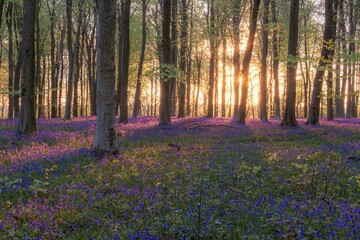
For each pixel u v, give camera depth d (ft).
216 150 43.45
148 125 76.64
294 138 57.52
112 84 38.86
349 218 17.12
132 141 51.52
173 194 23.09
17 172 29.99
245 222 17.78
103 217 19.19
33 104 55.93
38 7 107.65
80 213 19.83
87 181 27.43
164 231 16.89
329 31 78.74
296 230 15.88
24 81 54.95
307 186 25.32
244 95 86.48
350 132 63.67
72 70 97.19
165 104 76.23
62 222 18.53
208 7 120.16
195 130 68.33
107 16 37.91
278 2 113.70
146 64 165.58
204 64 203.92
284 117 77.00
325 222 17.03
